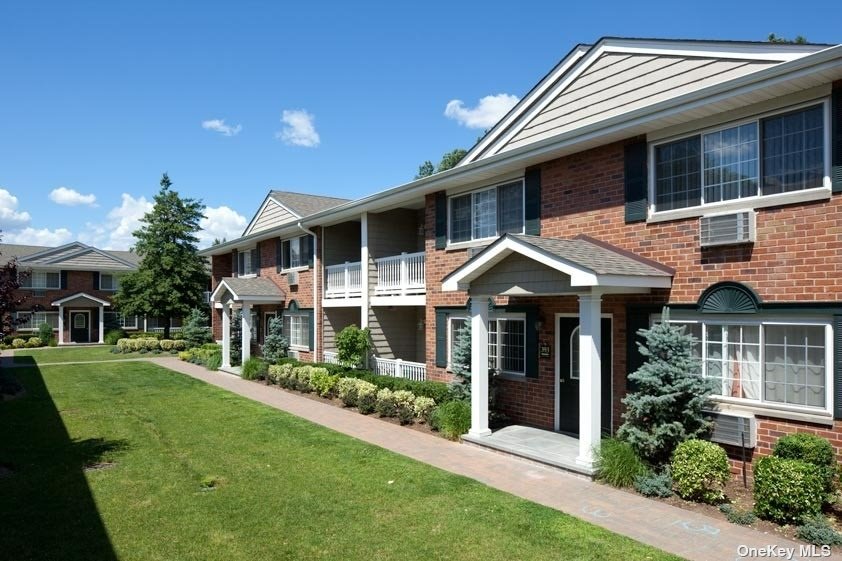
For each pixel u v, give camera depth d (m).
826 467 6.80
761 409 7.85
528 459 9.27
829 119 7.34
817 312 7.31
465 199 13.43
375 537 6.32
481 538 6.26
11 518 6.87
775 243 7.78
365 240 16.78
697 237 8.66
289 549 6.03
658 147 9.41
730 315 8.23
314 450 10.00
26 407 14.41
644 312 9.30
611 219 9.98
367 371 15.83
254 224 25.23
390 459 9.40
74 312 41.34
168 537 6.33
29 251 43.88
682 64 9.38
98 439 10.88
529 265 9.39
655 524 6.66
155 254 33.47
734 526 6.58
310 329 19.95
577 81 11.16
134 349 31.80
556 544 6.09
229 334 23.88
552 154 10.74
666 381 8.24
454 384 12.05
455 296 13.43
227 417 13.02
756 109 8.03
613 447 8.28
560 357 10.91
